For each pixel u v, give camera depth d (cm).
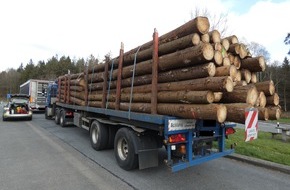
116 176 512
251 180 505
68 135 1019
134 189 446
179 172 546
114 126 677
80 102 954
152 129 500
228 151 533
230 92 436
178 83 461
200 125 484
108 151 730
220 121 387
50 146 798
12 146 798
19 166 576
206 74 414
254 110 403
